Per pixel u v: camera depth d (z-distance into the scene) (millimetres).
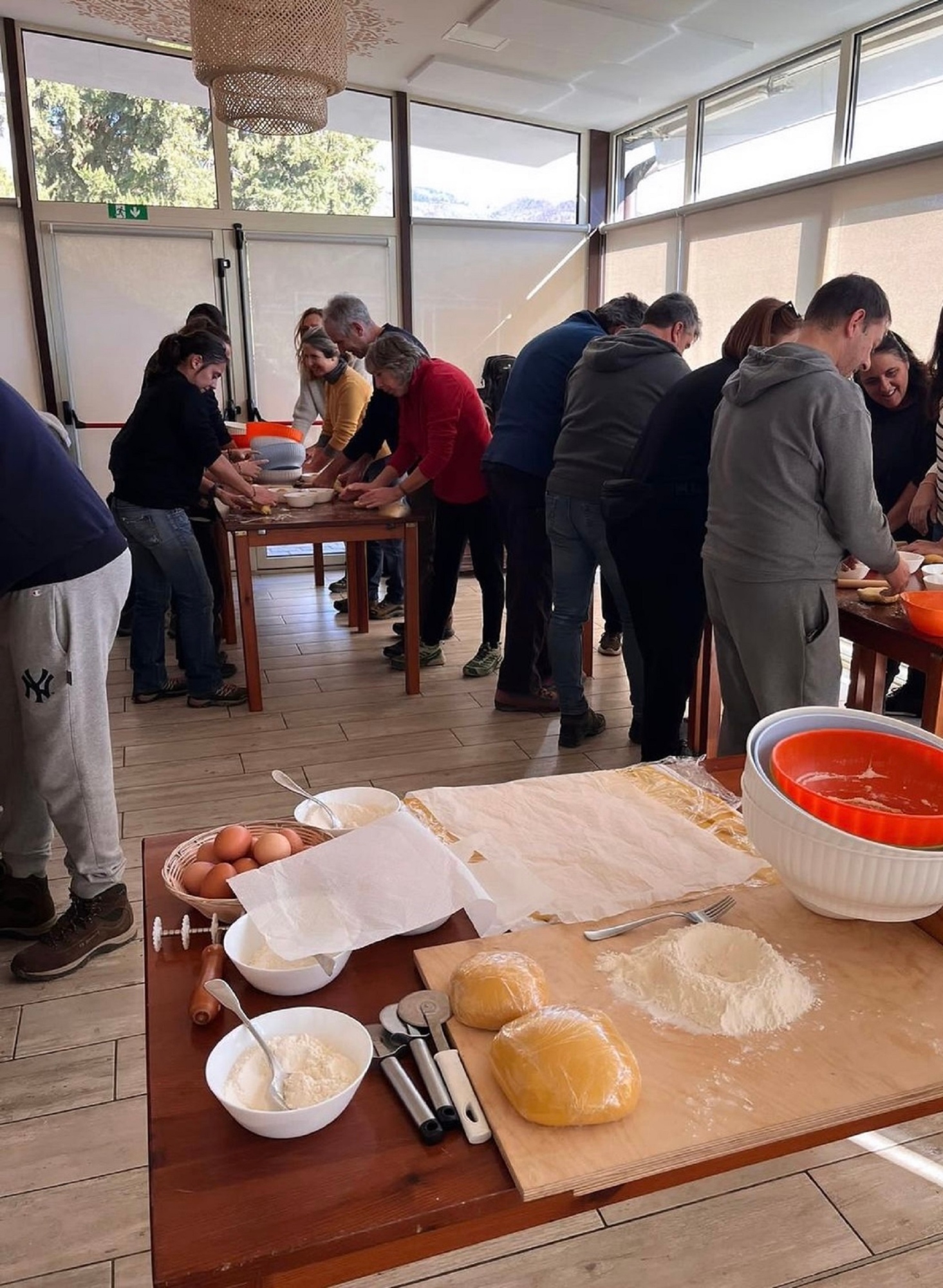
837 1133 747
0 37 4906
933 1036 808
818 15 3947
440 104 5629
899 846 872
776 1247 1426
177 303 5555
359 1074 780
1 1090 1735
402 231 5797
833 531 2059
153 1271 633
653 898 1011
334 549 6281
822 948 918
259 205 5559
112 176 5289
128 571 1964
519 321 6195
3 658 1961
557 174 6035
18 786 2084
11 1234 1449
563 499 3018
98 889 2094
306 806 1251
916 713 3373
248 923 964
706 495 2430
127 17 4766
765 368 2020
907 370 2947
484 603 3998
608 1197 704
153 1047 846
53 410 5445
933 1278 1376
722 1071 770
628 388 2869
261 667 4219
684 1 3893
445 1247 693
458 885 959
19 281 5258
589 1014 796
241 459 4457
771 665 2139
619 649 4328
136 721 3574
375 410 4117
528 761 3188
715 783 1303
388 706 3709
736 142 4938
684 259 5375
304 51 3330
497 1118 730
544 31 4312
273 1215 669
